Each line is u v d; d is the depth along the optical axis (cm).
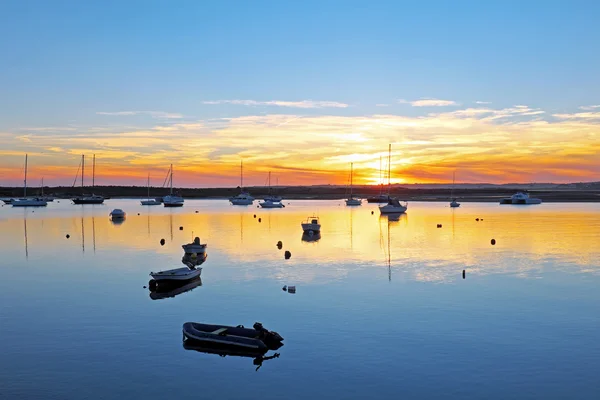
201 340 2502
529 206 15112
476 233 7300
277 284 3781
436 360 2278
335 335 2611
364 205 17938
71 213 12850
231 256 5178
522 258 4928
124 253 5475
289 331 2688
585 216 10650
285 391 2014
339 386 2047
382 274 4141
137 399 1955
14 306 3203
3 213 12838
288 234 7388
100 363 2292
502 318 2867
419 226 8612
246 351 2423
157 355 2386
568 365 2214
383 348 2423
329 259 4934
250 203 18025
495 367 2198
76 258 5134
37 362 2298
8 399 1945
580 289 3566
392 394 1972
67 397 1969
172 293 3534
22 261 4953
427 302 3222
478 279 3922
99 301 3331
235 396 1975
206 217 11281
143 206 16962
